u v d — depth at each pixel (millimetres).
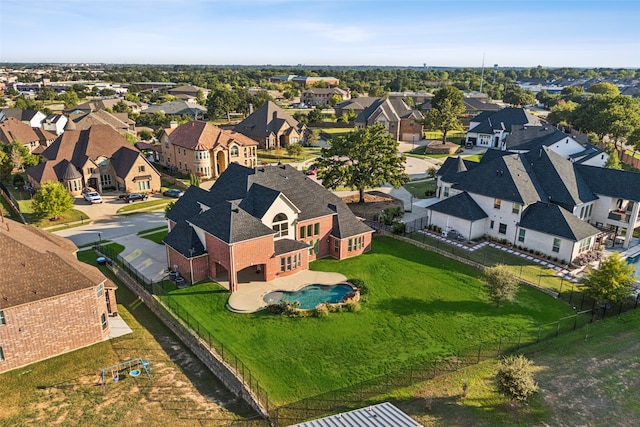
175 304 40281
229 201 44656
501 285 38469
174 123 105875
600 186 57656
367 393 28734
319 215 49594
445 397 27938
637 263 50375
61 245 43594
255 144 98375
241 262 42312
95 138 82688
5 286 31562
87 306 34312
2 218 40500
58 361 32906
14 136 103750
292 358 32688
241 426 26453
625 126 106500
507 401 27375
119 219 66250
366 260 50406
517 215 52844
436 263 49562
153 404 28359
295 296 42281
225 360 32156
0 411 27750
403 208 69688
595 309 39375
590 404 27094
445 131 127125
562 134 85000
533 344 34062
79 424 26594
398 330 36375
